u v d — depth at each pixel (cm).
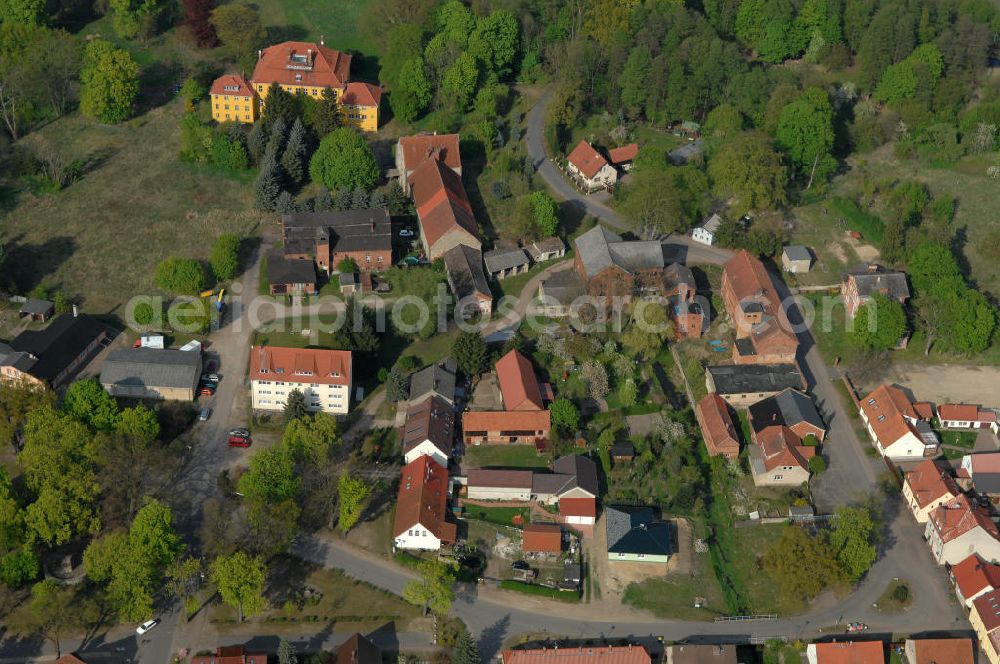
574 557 18112
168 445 19675
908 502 19200
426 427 19288
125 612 16500
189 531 18275
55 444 18288
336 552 18100
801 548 17388
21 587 17200
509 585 17612
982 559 17850
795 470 19288
